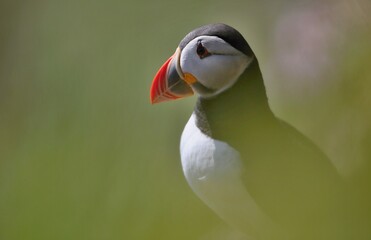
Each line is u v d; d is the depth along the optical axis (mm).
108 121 4570
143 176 4426
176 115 4609
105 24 4816
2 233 4316
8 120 4703
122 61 4723
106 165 4430
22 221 4320
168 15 4789
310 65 4480
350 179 4262
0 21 4906
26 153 4441
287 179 4238
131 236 4336
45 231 4316
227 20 4734
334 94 4441
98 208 4352
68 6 4859
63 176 4391
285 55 4504
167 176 4461
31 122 4594
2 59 4863
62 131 4523
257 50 4668
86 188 4375
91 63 4738
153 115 4609
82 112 4590
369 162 4266
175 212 4375
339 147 4379
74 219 4324
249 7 4707
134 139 4547
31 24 4891
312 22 4480
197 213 4383
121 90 4664
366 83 4395
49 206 4336
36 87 4750
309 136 4430
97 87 4668
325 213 4230
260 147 4246
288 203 4238
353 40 4434
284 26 4512
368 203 4230
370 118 4363
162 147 4551
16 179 4383
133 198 4375
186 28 4773
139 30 4785
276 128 4266
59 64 4750
